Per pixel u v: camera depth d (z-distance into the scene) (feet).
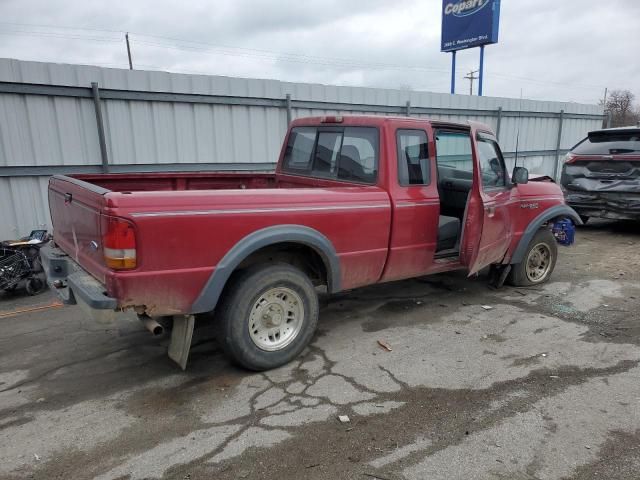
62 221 13.00
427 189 14.87
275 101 28.84
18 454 9.22
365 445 9.39
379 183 13.98
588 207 29.40
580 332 14.87
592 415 10.38
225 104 27.17
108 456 9.14
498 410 10.58
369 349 13.73
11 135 21.56
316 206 12.37
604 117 52.90
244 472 8.66
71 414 10.59
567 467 8.75
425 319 15.98
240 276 11.82
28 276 18.85
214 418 10.38
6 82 20.97
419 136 14.67
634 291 18.81
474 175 14.49
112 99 23.81
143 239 9.91
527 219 18.08
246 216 11.21
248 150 28.58
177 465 8.86
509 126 42.98
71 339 14.66
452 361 12.95
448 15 54.39
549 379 11.94
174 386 11.78
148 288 10.17
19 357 13.44
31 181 22.50
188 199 10.46
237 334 11.75
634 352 13.44
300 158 17.31
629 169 27.43
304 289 12.64
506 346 13.89
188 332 11.25
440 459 8.97
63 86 22.30
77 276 11.10
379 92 33.45
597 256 24.64
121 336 14.84
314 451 9.23
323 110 31.07
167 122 25.61
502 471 8.64
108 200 9.63
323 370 12.50
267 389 11.57
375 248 13.80
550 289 19.08
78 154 23.36
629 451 9.19
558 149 48.47
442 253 16.83
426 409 10.64
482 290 18.95
